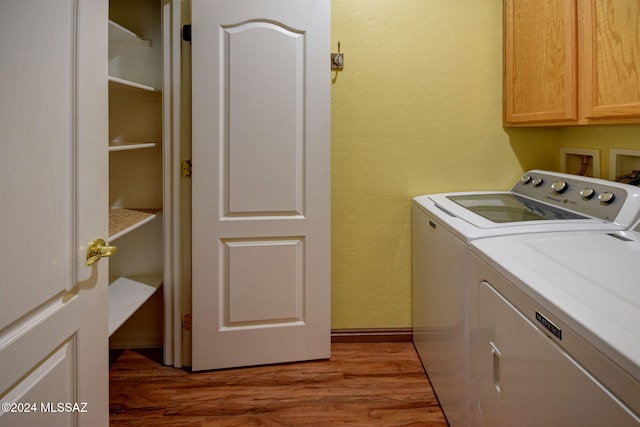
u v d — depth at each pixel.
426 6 2.25
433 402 1.85
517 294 1.05
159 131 2.24
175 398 1.89
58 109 0.92
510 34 2.17
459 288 1.52
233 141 2.04
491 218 1.62
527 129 2.31
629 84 1.31
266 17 2.02
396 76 2.27
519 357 1.05
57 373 0.94
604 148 1.91
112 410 1.80
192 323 2.09
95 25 1.08
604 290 0.93
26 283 0.81
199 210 2.04
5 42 0.74
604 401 0.73
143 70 2.21
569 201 1.77
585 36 1.54
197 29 1.98
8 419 0.77
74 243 1.00
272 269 2.13
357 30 2.24
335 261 2.37
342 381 2.02
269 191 2.09
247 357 2.15
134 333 2.37
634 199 1.44
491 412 1.23
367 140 2.30
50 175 0.89
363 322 2.41
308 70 2.08
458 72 2.28
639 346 0.69
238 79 2.02
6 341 0.76
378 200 2.34
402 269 2.38
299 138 2.12
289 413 1.79
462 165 2.32
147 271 2.31
